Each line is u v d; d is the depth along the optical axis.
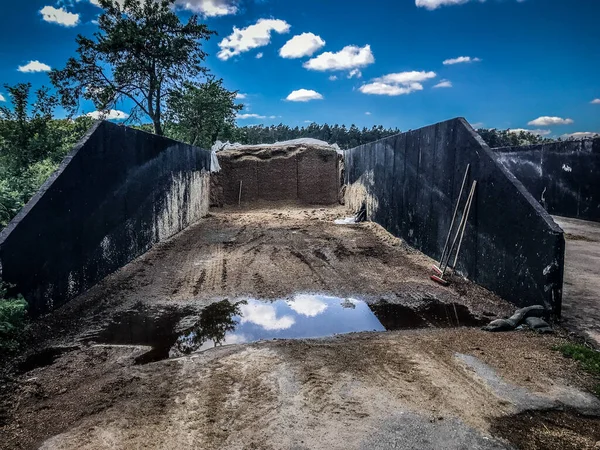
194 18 18.73
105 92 18.30
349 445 2.59
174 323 4.82
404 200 9.08
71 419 2.91
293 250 8.41
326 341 4.27
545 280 4.80
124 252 7.09
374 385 3.32
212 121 22.09
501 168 5.58
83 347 4.18
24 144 10.21
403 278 6.55
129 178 7.25
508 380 3.42
